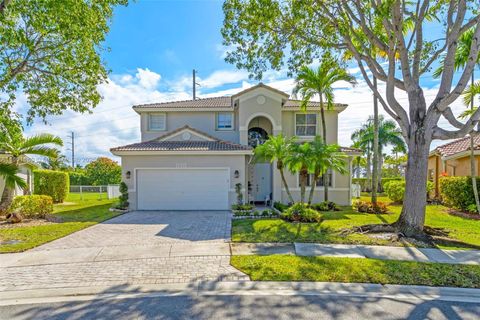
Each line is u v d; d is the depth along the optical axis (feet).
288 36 43.21
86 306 17.21
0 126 45.11
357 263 23.86
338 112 70.33
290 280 20.83
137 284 20.39
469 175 57.31
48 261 25.30
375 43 36.60
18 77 47.96
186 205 56.65
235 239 32.24
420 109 33.50
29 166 60.80
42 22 39.96
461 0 30.73
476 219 45.57
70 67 48.65
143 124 71.36
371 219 45.11
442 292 19.12
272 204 63.05
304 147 43.60
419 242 30.55
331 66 49.75
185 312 16.38
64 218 47.88
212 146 58.85
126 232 36.63
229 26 41.09
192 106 70.54
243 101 64.54
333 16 38.34
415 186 33.22
